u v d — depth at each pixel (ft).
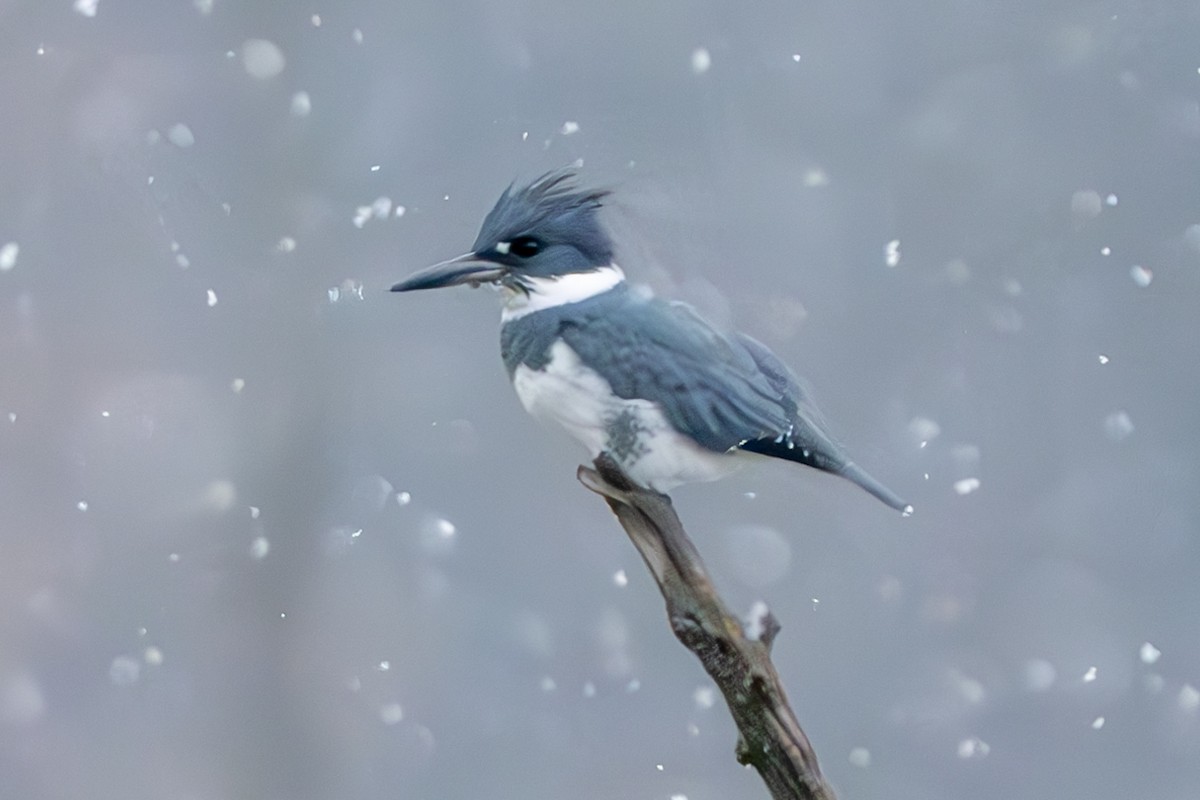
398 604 38.60
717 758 38.73
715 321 37.27
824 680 38.70
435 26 38.60
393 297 38.58
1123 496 38.93
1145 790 38.78
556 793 38.65
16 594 38.60
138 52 38.63
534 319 37.27
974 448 38.73
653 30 38.63
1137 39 39.04
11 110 38.65
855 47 38.86
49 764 38.50
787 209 38.60
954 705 38.75
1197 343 38.96
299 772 38.37
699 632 36.88
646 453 37.19
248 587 38.45
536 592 38.75
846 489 37.70
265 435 38.55
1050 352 38.93
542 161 38.17
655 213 37.42
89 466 38.63
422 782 38.52
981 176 38.88
